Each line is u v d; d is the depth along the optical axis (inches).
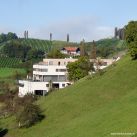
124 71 4375.0
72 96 4183.1
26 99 4736.7
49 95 4766.2
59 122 3641.7
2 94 6225.4
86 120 3270.2
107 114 3184.1
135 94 3553.2
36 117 3799.2
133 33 4633.4
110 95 3956.7
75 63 6013.8
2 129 3922.2
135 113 2906.0
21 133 3686.0
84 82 4579.2
